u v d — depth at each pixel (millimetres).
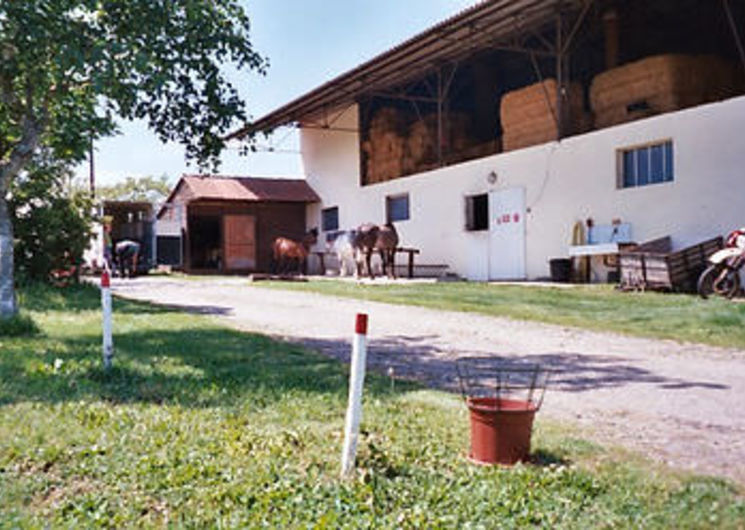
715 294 11898
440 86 21234
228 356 7344
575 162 16047
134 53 7777
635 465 3902
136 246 24672
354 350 3770
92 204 17297
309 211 29578
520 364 7273
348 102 25438
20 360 6707
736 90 16297
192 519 3135
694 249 12695
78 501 3340
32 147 8922
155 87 8008
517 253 17781
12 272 9039
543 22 18062
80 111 9016
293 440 4258
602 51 20641
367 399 5457
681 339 8734
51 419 4613
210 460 3871
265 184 29047
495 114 23203
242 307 13039
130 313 11656
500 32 18422
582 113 17594
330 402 5320
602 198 15375
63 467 3781
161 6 8016
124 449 4055
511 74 23578
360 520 3111
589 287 14234
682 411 5281
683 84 15438
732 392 5938
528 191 17422
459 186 19875
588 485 3506
